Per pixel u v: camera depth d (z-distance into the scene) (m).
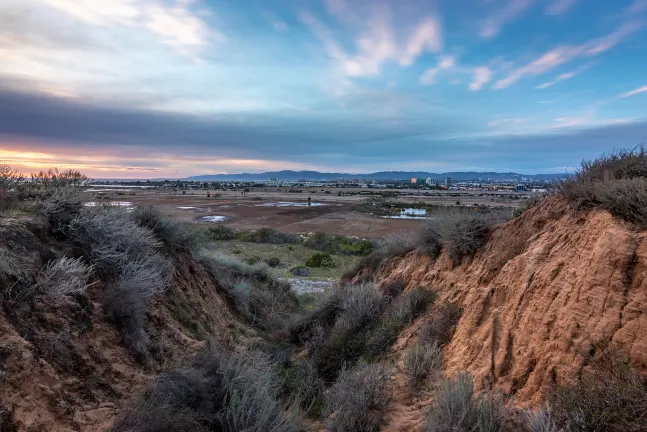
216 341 8.46
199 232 13.22
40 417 4.05
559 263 5.27
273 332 11.30
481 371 5.32
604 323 4.22
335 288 12.63
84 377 4.96
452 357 6.13
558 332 4.62
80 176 8.41
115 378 5.29
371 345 7.88
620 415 3.49
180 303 8.61
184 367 6.08
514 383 4.90
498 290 6.19
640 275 4.19
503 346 5.33
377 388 5.86
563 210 6.36
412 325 7.84
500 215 9.21
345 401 5.78
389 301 9.56
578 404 3.80
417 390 5.80
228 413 5.19
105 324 5.88
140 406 4.84
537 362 4.75
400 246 12.13
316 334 9.77
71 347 5.04
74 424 4.34
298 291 19.53
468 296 7.24
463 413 4.30
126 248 7.41
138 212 9.74
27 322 4.73
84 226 6.87
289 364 8.95
